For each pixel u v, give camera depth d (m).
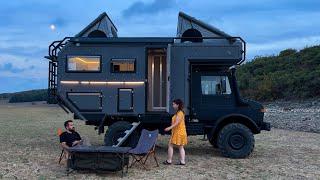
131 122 13.14
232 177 9.80
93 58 12.80
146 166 10.91
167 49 12.53
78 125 24.95
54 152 13.20
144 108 12.77
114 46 12.79
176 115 11.08
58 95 12.79
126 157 9.99
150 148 10.43
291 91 41.00
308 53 51.50
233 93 12.80
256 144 16.19
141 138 10.59
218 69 13.24
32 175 9.70
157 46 12.70
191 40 13.35
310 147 15.50
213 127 12.52
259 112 12.73
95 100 12.80
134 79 12.77
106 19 13.88
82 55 12.79
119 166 9.60
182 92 12.73
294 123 25.67
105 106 12.80
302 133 21.23
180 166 10.98
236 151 12.24
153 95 13.77
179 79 12.73
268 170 10.73
